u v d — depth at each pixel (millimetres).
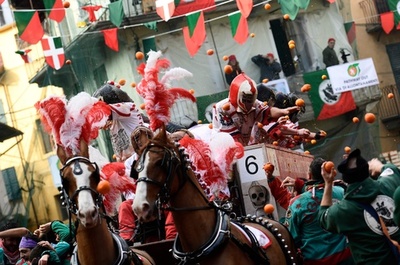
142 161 7406
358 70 29969
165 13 15953
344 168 7719
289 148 11352
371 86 30406
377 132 30516
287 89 29391
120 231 8852
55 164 29125
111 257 7738
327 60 30328
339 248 8891
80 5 27672
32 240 10453
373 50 31562
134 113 9781
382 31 31469
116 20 20141
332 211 7844
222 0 28906
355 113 30297
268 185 9672
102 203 7777
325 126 30172
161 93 7816
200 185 7820
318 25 30469
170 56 28500
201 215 7645
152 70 7875
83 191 7441
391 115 30625
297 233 9000
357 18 31219
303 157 11297
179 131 8977
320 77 29828
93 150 8266
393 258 7645
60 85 28156
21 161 29781
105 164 8242
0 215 29734
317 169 8992
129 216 9117
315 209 8914
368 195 7664
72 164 7590
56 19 15352
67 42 28031
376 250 7672
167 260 8633
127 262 7750
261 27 29859
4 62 29828
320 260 8891
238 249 7762
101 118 7969
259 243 8117
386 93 30953
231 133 10703
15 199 29750
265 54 29797
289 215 9328
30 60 29188
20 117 29734
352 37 30891
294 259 8766
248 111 10633
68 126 7762
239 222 8375
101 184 7156
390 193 7805
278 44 29953
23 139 29750
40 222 29562
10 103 29953
